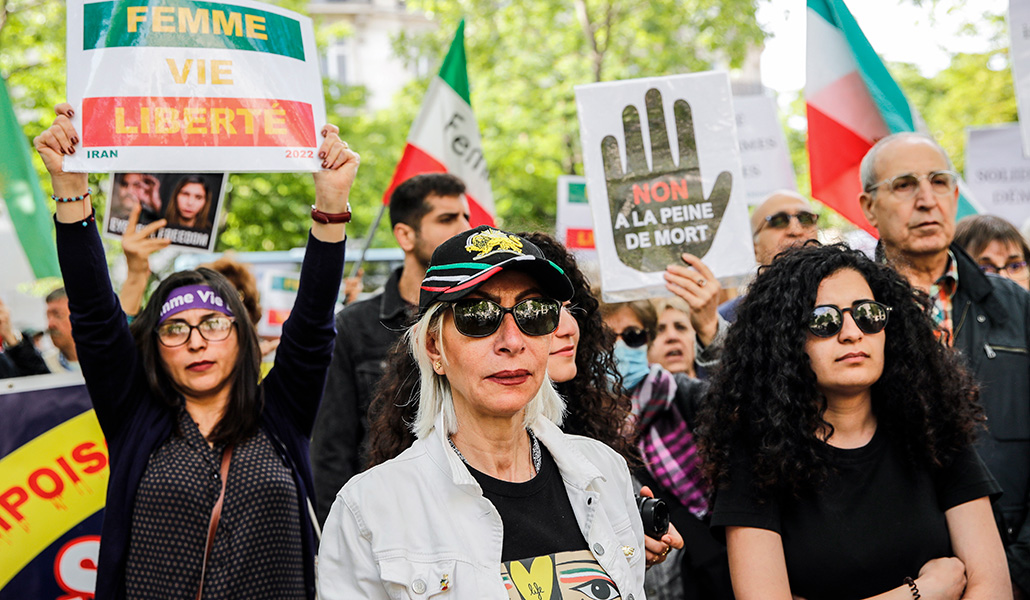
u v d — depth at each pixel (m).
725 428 2.92
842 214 4.56
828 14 4.64
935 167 3.90
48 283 7.36
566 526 2.28
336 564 2.22
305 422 3.37
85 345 3.12
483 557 2.15
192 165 3.02
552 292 2.20
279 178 15.27
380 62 34.28
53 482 3.59
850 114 4.57
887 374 2.88
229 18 3.09
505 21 17.47
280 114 3.12
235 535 3.06
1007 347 3.62
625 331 4.18
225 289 3.33
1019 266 5.21
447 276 2.18
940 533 2.77
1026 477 3.46
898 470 2.83
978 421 2.94
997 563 2.72
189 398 3.30
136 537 3.04
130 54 3.01
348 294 6.02
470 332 2.15
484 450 2.26
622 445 3.08
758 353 2.88
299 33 3.19
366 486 2.23
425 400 2.32
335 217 3.22
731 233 3.92
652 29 16.69
